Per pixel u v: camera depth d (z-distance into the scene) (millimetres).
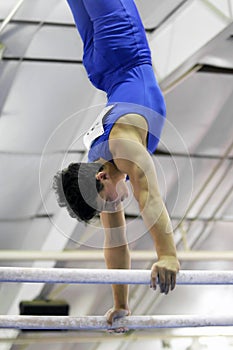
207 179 17641
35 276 5953
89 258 16609
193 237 18953
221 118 16422
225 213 18484
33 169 16047
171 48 13930
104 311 19500
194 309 20719
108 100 7039
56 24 14164
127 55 6992
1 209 16562
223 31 13328
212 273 6137
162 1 13539
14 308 18297
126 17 7137
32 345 19641
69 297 18547
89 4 7160
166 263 5973
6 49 14344
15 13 13891
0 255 16625
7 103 15016
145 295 19344
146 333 19766
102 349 20641
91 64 7234
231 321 6836
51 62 14531
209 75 15102
